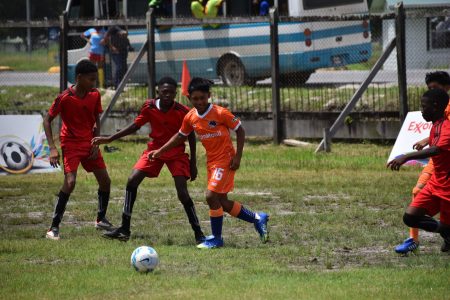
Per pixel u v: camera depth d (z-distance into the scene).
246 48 50.16
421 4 68.69
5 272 16.86
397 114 39.34
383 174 31.88
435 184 17.70
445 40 63.53
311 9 49.50
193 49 52.19
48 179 32.09
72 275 16.55
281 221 23.20
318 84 46.53
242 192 28.70
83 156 21.59
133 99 46.47
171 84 20.58
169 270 17.09
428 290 15.10
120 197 27.80
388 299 14.48
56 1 114.25
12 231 22.05
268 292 14.93
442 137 17.12
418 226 18.09
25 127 34.09
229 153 19.81
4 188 29.98
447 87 19.36
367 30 51.09
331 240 20.69
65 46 43.59
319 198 27.17
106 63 52.16
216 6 51.28
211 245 19.80
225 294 14.79
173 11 53.44
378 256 18.83
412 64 64.25
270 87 46.19
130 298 14.61
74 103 21.34
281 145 40.81
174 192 28.67
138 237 21.19
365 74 63.03
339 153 37.56
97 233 21.83
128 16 55.78
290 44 49.06
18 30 106.38
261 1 50.16
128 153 39.09
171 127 20.80
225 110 19.70
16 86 53.56
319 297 14.56
